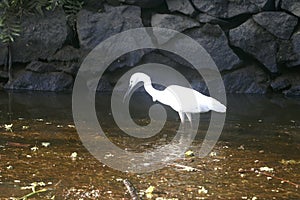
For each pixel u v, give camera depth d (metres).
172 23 10.45
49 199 4.34
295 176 5.14
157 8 10.69
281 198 4.50
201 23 10.50
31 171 5.09
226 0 10.41
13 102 8.92
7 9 10.28
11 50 10.38
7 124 7.16
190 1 10.47
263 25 10.45
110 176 5.02
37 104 8.78
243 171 5.28
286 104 9.37
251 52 10.52
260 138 6.75
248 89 10.52
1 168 5.15
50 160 5.48
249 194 4.59
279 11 10.49
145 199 4.39
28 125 7.12
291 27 10.43
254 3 10.41
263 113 8.48
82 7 10.57
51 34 10.39
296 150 6.18
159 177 5.04
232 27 10.58
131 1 10.50
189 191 4.63
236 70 10.55
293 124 7.66
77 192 4.53
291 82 10.53
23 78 10.28
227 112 8.48
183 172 5.21
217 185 4.82
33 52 10.43
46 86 10.28
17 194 4.43
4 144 6.07
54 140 6.33
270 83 10.57
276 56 10.52
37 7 10.27
